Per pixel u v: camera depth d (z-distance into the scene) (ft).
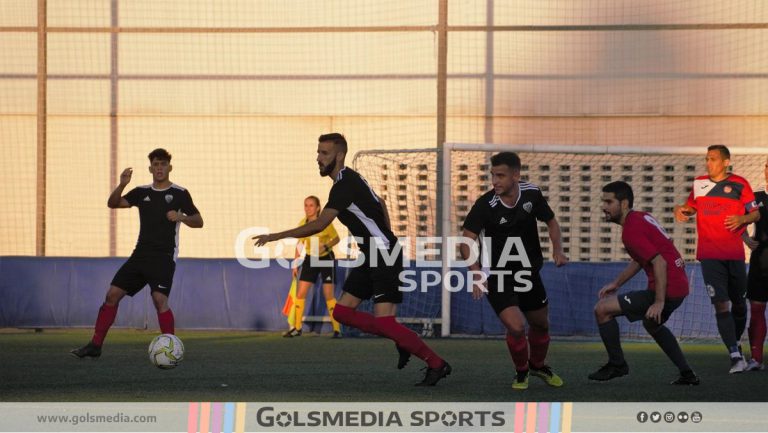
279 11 177.68
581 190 168.55
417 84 176.04
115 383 86.89
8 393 80.38
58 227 177.88
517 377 84.28
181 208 102.37
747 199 97.09
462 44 175.11
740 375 96.02
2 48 176.76
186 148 178.40
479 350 120.47
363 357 110.42
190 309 147.95
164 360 94.79
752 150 135.54
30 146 177.47
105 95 178.09
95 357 104.94
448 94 175.52
